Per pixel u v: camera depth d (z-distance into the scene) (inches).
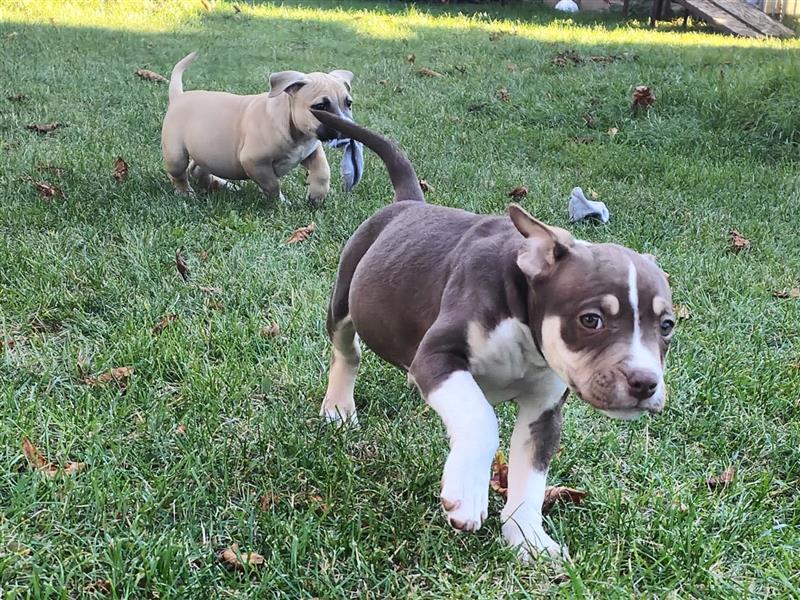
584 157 78.7
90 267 46.1
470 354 25.0
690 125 86.2
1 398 33.5
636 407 22.4
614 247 24.5
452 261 26.7
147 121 80.0
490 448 23.2
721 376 39.8
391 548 27.3
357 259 31.6
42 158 65.3
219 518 28.2
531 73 108.5
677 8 191.2
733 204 67.6
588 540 28.2
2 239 48.6
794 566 27.6
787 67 98.7
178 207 57.4
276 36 134.1
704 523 29.2
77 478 28.9
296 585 25.4
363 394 37.5
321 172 61.9
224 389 36.0
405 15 167.0
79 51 110.4
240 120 60.9
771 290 51.2
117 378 36.2
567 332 23.4
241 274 47.5
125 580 24.6
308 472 30.9
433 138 81.4
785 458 34.4
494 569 26.5
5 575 24.3
